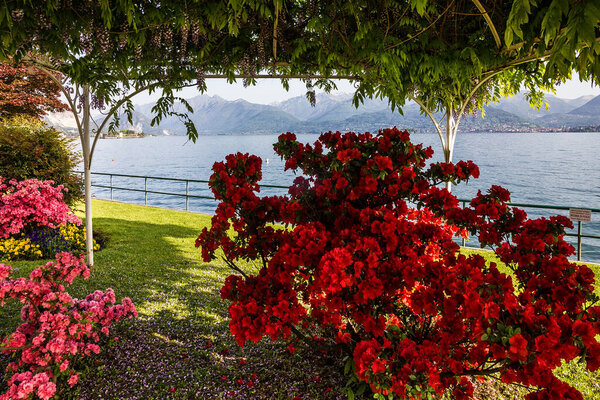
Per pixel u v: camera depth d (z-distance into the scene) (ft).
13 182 19.85
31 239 21.11
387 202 8.03
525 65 14.65
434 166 7.70
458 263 6.24
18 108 29.76
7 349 8.34
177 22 9.34
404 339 5.88
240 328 6.68
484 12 9.98
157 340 11.14
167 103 12.51
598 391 8.59
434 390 5.82
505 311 5.39
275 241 8.04
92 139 16.88
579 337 4.58
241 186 7.99
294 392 8.63
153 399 8.48
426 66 12.05
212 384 9.01
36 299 9.57
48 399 8.20
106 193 91.40
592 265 18.47
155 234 25.45
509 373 4.89
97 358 10.07
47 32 9.43
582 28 3.97
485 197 7.45
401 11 10.24
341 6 9.80
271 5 9.97
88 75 12.26
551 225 6.79
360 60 11.40
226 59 12.08
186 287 15.70
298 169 8.49
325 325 8.76
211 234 8.22
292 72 13.07
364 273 6.57
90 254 17.83
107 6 7.84
